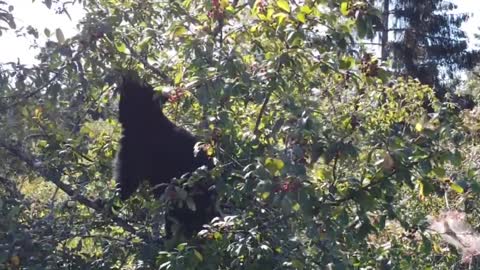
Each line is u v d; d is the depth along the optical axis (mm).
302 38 9039
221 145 9477
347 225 8828
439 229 10641
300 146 8516
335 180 8750
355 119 9258
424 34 47719
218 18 9680
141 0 10633
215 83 9055
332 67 9234
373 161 8953
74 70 10141
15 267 9234
